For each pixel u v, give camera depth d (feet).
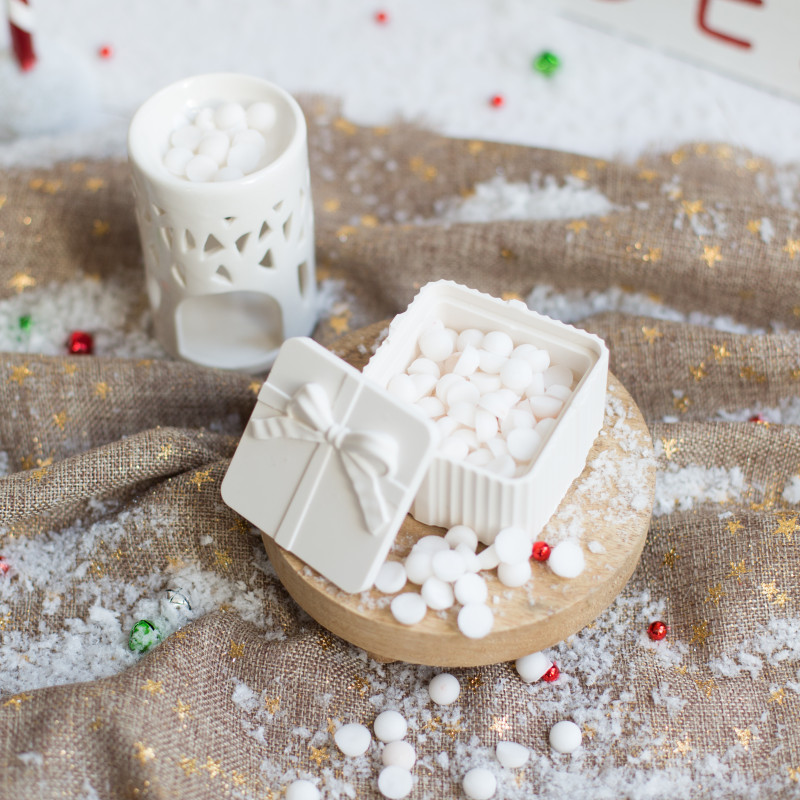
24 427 2.59
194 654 2.33
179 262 2.53
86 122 3.13
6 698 2.29
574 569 2.23
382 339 2.46
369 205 2.96
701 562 2.44
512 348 2.35
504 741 2.32
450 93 3.24
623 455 2.35
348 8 3.42
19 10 3.03
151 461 2.46
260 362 2.71
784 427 2.56
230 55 3.32
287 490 2.25
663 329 2.67
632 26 3.31
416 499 2.26
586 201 2.86
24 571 2.48
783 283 2.70
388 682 2.37
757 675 2.35
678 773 2.29
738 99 3.21
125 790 2.22
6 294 2.85
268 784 2.28
